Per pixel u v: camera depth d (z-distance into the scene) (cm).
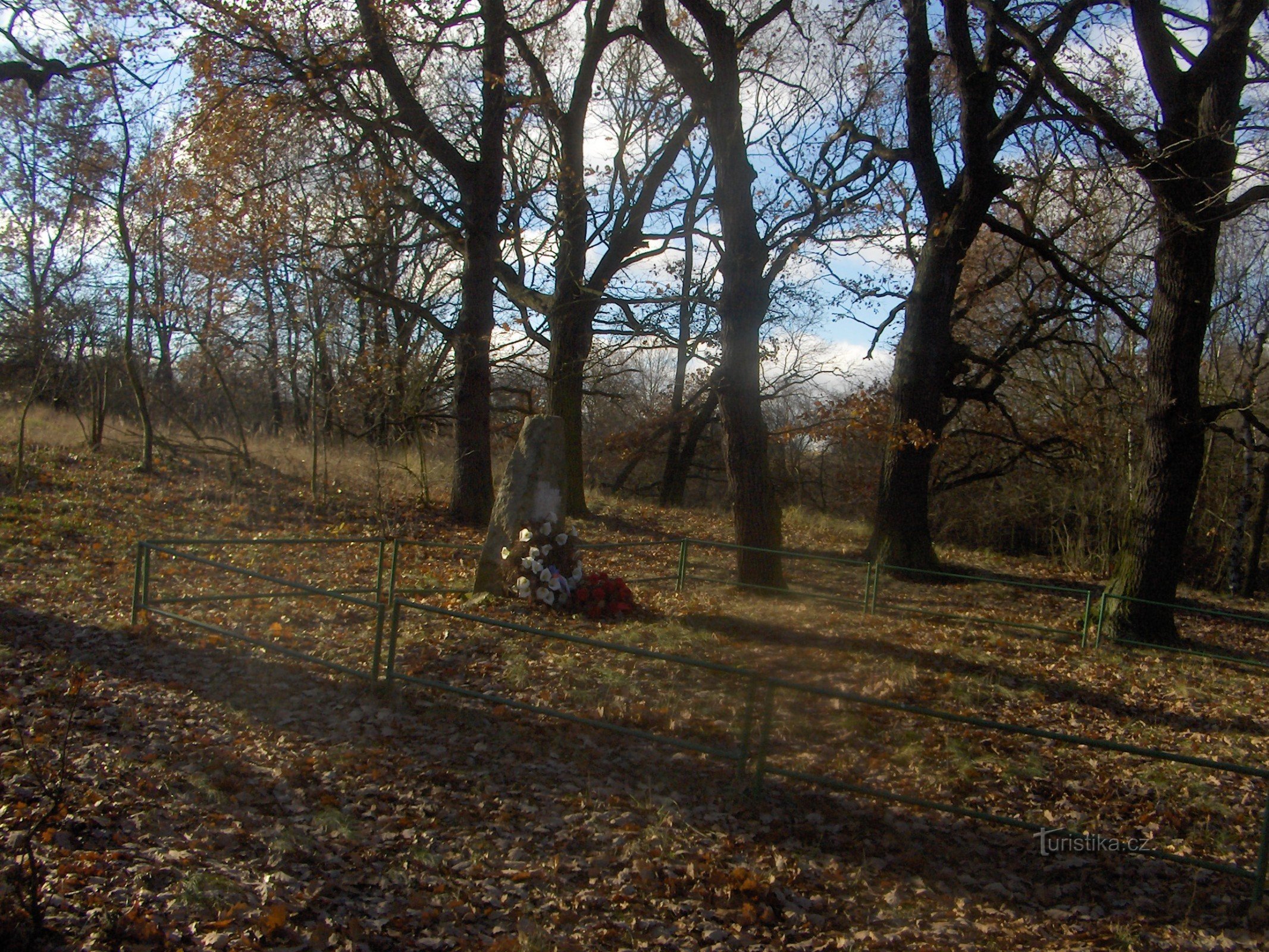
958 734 749
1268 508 2314
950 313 1631
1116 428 2023
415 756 630
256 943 393
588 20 1923
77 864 429
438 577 1273
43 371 2127
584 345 2023
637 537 1828
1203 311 1177
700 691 810
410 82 1677
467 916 446
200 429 2444
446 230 1761
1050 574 1845
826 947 445
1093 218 1562
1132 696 922
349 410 2095
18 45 1267
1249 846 585
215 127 1459
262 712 688
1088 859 557
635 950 429
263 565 1226
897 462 1648
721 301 1326
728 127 1281
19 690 668
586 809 571
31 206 2328
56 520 1279
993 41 1392
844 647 1026
